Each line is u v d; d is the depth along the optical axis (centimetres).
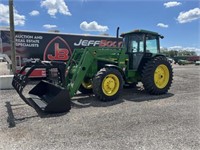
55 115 445
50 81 562
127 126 377
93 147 298
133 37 698
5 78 820
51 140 322
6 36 1027
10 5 928
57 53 1148
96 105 529
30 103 484
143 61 681
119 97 624
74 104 540
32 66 448
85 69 555
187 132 351
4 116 444
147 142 314
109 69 571
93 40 1243
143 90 748
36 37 1091
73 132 351
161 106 516
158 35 715
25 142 316
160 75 676
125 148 295
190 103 547
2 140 324
